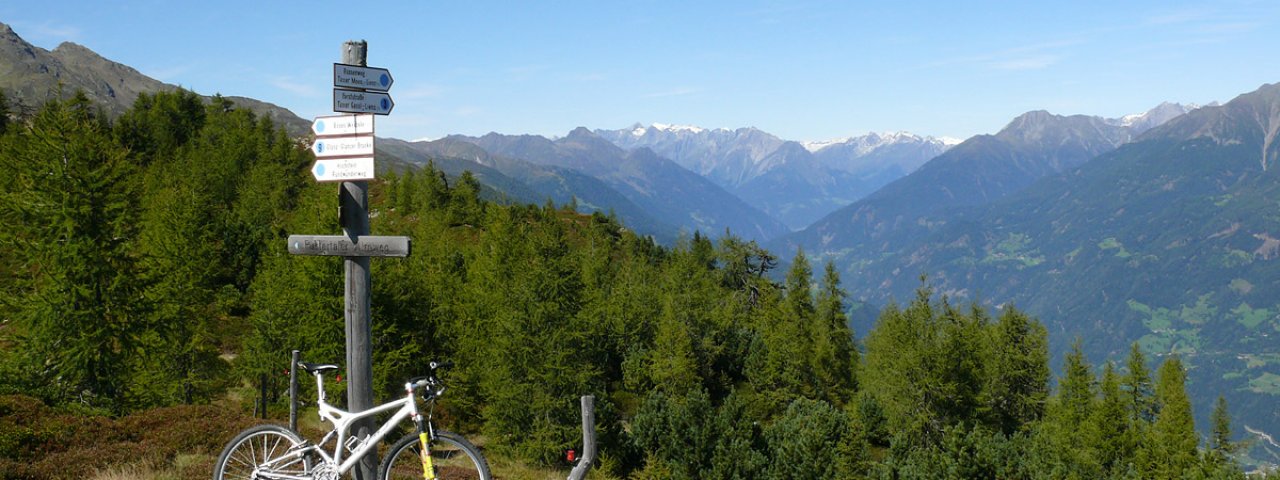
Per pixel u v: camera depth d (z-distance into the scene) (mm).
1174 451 61500
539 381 45375
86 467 13992
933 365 61875
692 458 46219
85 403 35375
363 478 8469
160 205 61094
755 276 108062
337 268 37219
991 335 73125
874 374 70250
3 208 34625
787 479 46312
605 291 89000
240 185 114250
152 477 13219
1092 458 61406
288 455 8406
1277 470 56875
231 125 148000
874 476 49406
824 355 71438
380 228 57156
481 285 63125
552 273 57688
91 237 35219
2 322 40594
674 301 80750
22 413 17484
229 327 64188
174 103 150750
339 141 8766
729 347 85750
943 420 62344
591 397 8352
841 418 53000
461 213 117812
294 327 38938
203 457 15344
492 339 49281
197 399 43438
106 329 35406
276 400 41062
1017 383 72312
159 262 46188
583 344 51250
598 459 44750
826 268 73125
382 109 8789
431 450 8141
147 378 40281
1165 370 67688
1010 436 66438
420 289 48594
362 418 8562
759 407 72938
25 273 39562
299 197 112250
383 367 39562
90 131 36688
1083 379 67500
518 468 40156
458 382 51656
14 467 13586
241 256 78250
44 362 34594
